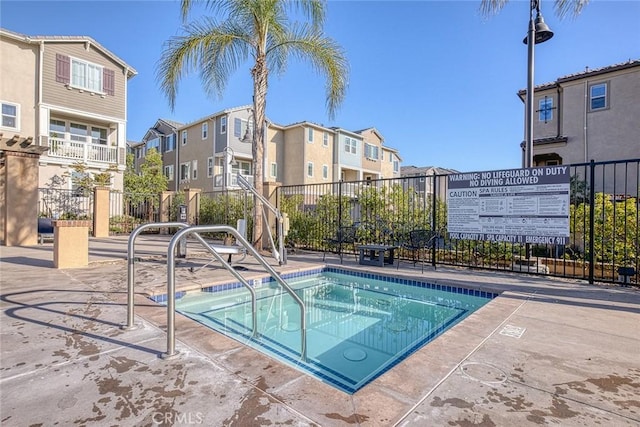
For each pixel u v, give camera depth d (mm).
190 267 5723
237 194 11188
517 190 5281
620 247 5703
